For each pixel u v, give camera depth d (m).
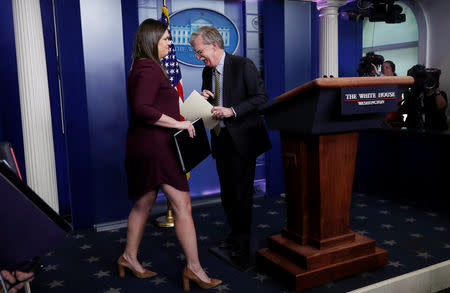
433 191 3.55
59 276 2.38
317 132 1.93
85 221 3.32
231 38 3.97
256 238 2.95
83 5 3.05
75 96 3.18
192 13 3.78
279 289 2.13
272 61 4.07
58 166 3.63
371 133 4.11
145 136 2.00
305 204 2.20
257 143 2.60
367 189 4.23
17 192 0.96
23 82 3.20
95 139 3.20
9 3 3.29
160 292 2.14
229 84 2.53
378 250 2.36
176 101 2.10
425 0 6.05
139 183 2.05
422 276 2.19
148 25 2.03
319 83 1.75
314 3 4.80
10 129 3.39
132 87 2.00
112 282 2.28
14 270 1.21
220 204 3.94
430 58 6.12
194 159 2.08
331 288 2.10
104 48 3.14
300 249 2.19
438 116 4.20
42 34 3.24
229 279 2.27
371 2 5.37
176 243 2.90
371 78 1.92
